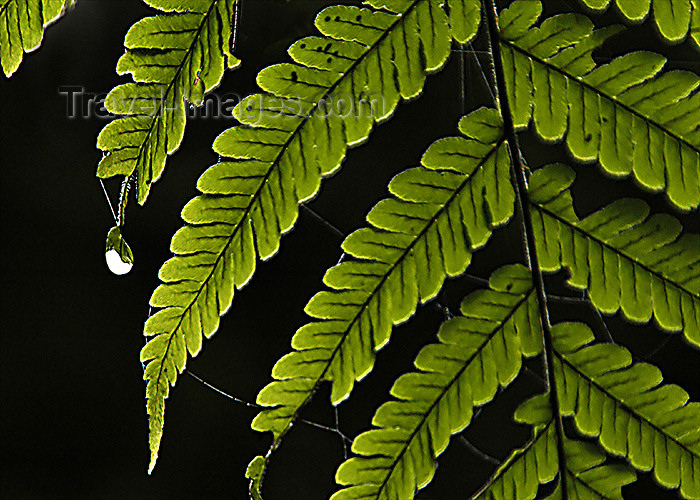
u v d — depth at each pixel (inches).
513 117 21.0
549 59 21.0
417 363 21.0
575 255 21.0
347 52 21.0
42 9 21.0
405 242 21.0
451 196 21.0
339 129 21.0
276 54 23.3
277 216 21.0
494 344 21.0
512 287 21.0
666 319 20.9
